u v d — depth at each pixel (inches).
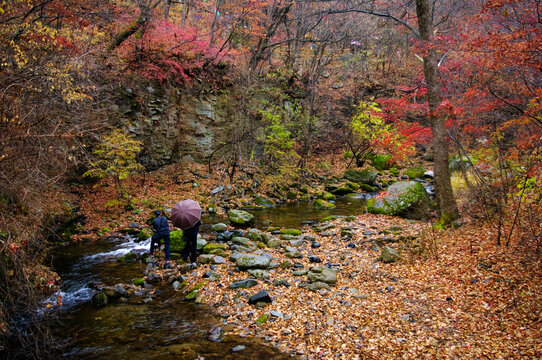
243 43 993.5
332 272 283.7
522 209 293.4
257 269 305.7
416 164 1023.0
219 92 833.5
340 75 1115.9
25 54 247.4
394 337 190.2
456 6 539.2
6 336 196.7
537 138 257.8
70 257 358.3
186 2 813.2
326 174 906.1
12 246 182.2
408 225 427.8
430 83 365.4
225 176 748.0
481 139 342.6
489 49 250.2
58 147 214.7
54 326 216.8
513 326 180.9
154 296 265.7
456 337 182.1
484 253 266.4
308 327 209.6
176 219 324.2
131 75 656.4
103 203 528.4
